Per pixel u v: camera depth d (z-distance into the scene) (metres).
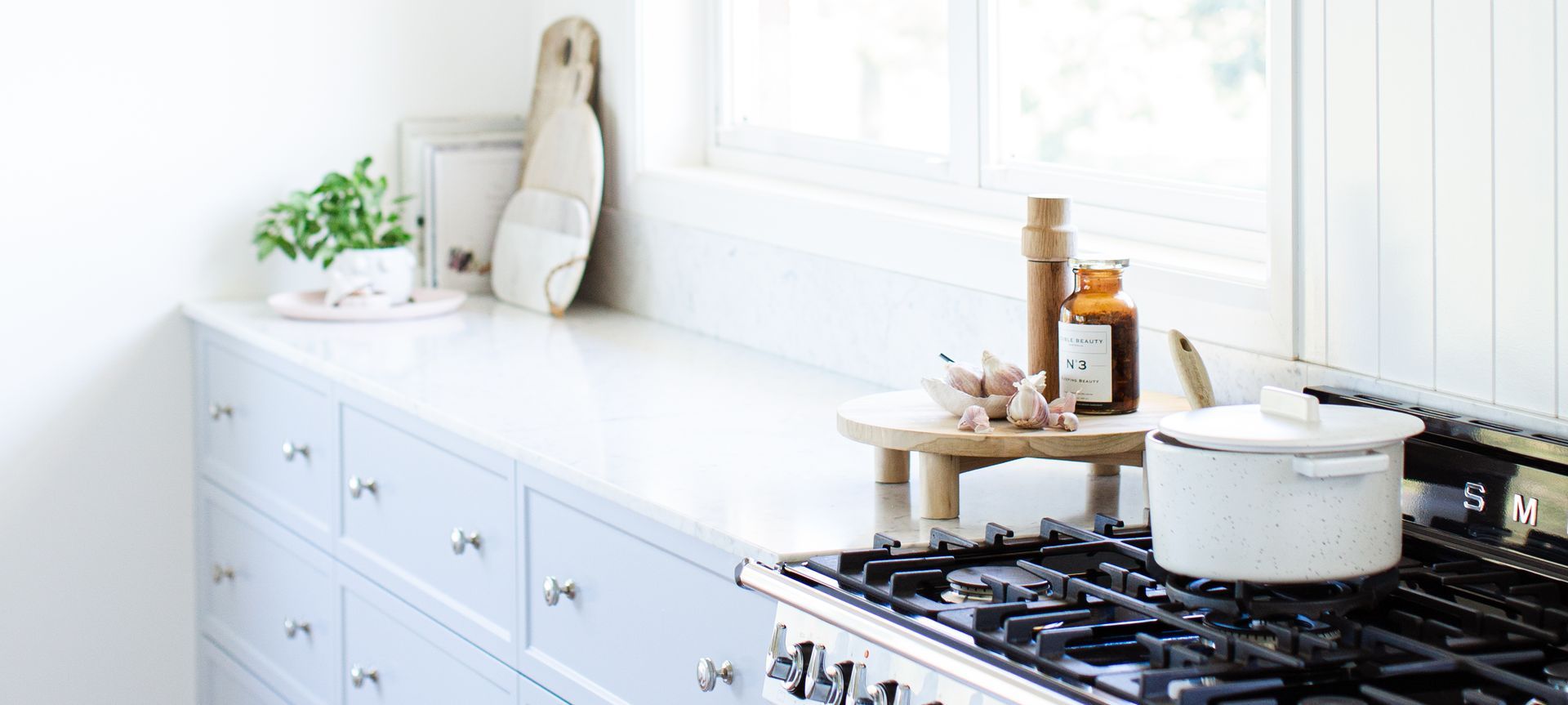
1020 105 2.38
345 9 3.12
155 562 3.10
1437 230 1.57
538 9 3.28
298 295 3.03
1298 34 1.70
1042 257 1.75
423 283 3.21
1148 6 2.16
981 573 1.46
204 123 3.01
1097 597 1.34
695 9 2.98
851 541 1.58
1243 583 1.30
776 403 2.25
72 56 2.88
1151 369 1.96
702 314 2.81
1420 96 1.57
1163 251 2.06
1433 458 1.56
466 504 2.14
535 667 2.00
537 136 3.13
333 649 2.57
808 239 2.52
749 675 1.59
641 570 1.77
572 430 2.05
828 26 2.74
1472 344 1.55
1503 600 1.32
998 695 1.20
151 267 3.00
